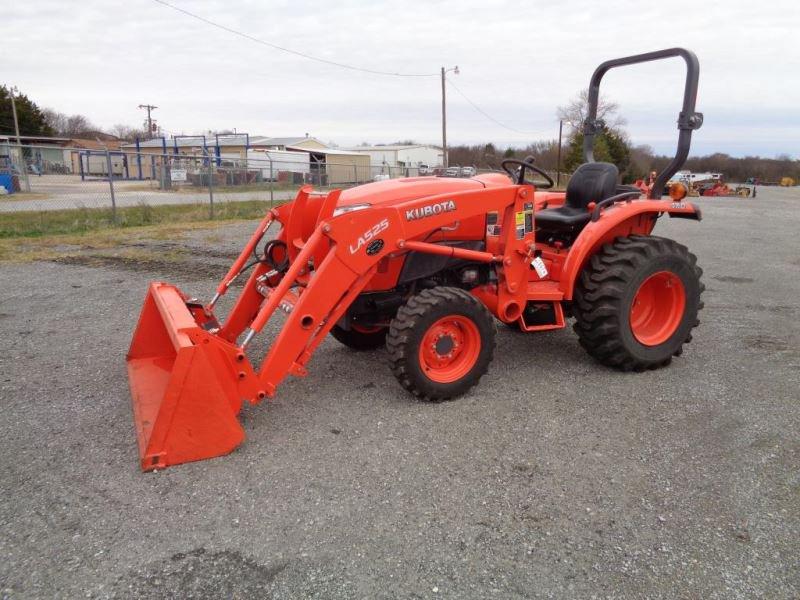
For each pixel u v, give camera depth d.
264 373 3.36
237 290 7.03
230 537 2.50
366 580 2.26
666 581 2.27
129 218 14.01
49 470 3.01
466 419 3.62
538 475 2.99
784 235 13.41
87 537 2.50
